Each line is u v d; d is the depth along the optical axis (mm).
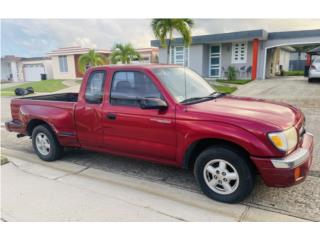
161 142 3717
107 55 31672
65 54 31922
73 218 3150
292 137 3131
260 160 3039
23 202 3539
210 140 3424
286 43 18422
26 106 5262
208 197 3533
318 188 3674
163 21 13867
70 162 5051
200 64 20984
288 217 3066
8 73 42125
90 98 4422
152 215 3176
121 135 4086
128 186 3957
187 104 3650
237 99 4141
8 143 6477
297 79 18953
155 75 3838
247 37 18094
